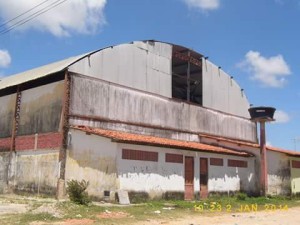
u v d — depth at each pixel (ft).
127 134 79.77
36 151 80.89
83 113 78.28
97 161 70.08
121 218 50.60
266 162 102.68
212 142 106.52
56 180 74.90
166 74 100.58
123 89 87.66
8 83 94.22
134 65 91.45
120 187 67.41
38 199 72.59
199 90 115.55
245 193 100.01
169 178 77.92
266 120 98.63
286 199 97.86
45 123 80.18
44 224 44.06
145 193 71.97
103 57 84.02
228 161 96.32
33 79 82.07
